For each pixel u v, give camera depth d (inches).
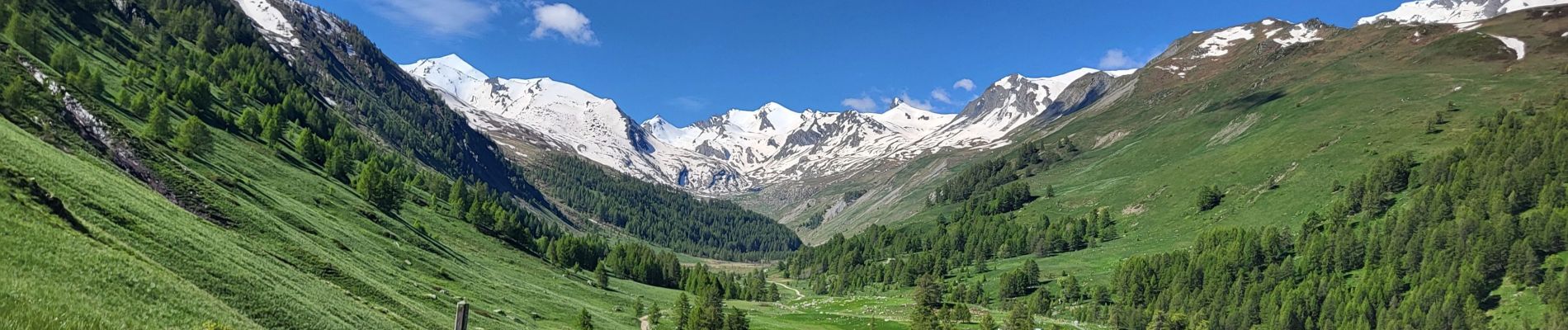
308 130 7849.4
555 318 4773.6
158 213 2728.8
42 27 7322.8
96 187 2593.5
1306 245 7746.1
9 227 1642.5
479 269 5738.2
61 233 1791.3
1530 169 7086.6
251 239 3314.5
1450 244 6441.9
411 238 5807.1
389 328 2736.2
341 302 2728.8
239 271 2369.6
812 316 7155.5
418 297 3754.9
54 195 2164.1
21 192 1903.3
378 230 5570.9
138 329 1480.1
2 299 1261.1
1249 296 6904.5
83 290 1518.2
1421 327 5703.7
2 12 6973.4
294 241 3607.3
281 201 4931.1
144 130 5152.6
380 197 6712.6
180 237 2466.8
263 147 7086.6
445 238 6973.4
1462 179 7554.1
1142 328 7032.5
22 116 3646.7
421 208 7844.5
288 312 2249.0
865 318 6924.2
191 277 2138.3
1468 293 5757.9
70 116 4015.8
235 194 4227.4
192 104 6998.0
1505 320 5502.0
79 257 1679.4
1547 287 5452.8
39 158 2551.7
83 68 5831.7
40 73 5014.8
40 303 1333.7
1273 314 6540.4
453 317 3617.1
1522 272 5782.5
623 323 5521.7
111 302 1544.0
